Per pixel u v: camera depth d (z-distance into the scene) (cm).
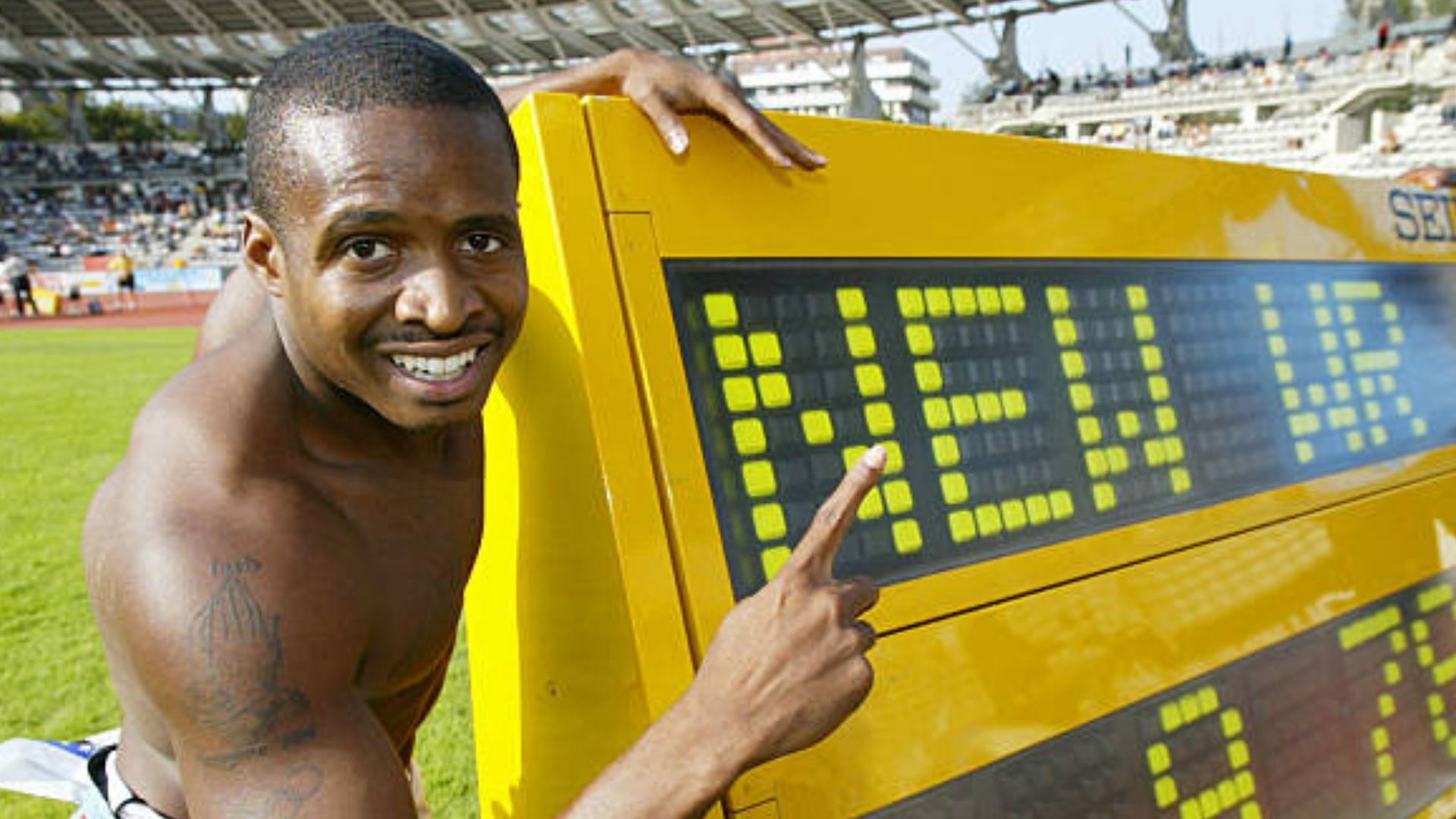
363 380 96
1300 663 186
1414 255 242
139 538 93
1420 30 3191
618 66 134
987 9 3469
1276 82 3216
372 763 93
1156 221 185
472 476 124
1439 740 210
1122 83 3541
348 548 102
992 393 155
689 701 96
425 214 90
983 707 141
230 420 99
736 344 132
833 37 3609
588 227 123
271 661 90
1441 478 223
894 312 147
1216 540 177
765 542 129
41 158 4309
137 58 4181
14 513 636
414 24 3719
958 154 159
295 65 93
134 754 127
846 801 126
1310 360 207
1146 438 173
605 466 118
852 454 139
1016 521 153
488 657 154
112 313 2766
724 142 135
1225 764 169
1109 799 152
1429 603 215
